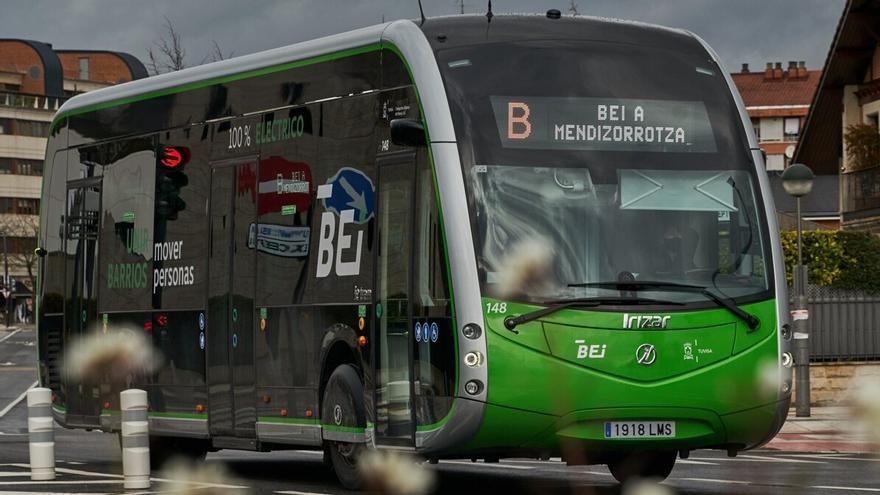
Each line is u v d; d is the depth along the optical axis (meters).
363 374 23.48
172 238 29.59
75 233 33.50
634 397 21.16
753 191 22.56
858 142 74.38
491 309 20.92
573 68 22.28
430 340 21.59
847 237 52.38
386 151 23.11
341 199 24.28
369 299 23.30
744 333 21.86
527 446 21.19
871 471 29.69
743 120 22.97
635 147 22.12
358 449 23.78
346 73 24.42
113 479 27.06
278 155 26.27
